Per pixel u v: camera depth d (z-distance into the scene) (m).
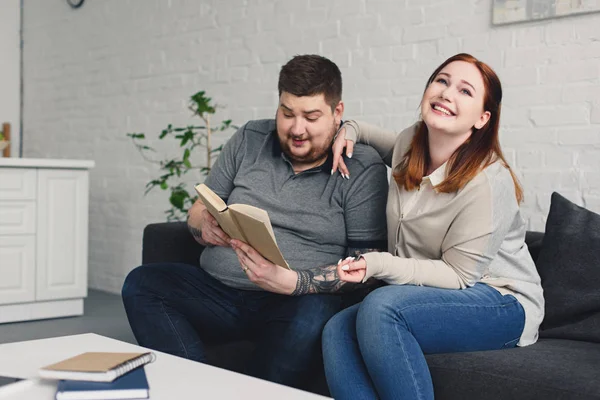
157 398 1.15
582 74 2.50
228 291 2.07
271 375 1.85
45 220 3.76
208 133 3.45
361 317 1.63
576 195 2.52
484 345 1.71
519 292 1.80
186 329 1.99
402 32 3.04
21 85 5.26
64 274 3.83
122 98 4.44
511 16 2.66
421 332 1.63
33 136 5.20
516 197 1.86
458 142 1.81
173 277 2.03
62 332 3.48
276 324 1.91
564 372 1.50
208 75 3.90
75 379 1.17
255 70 3.65
